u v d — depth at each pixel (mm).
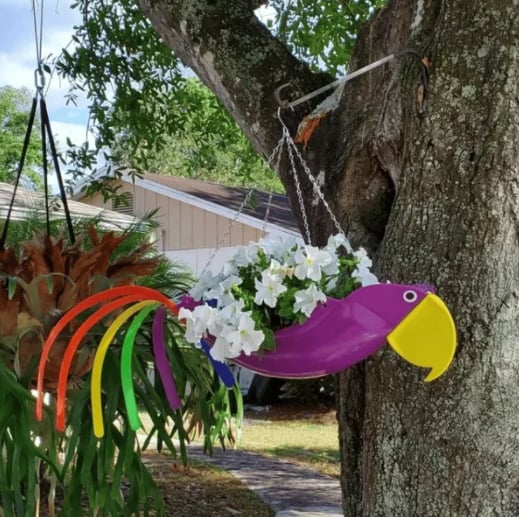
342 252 2619
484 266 2217
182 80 5652
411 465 2295
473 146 2225
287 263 1873
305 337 1876
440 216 2270
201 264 11531
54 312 2613
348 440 2633
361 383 2578
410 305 1855
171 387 2047
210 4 3055
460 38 2238
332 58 5301
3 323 2596
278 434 8281
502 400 2213
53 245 2613
